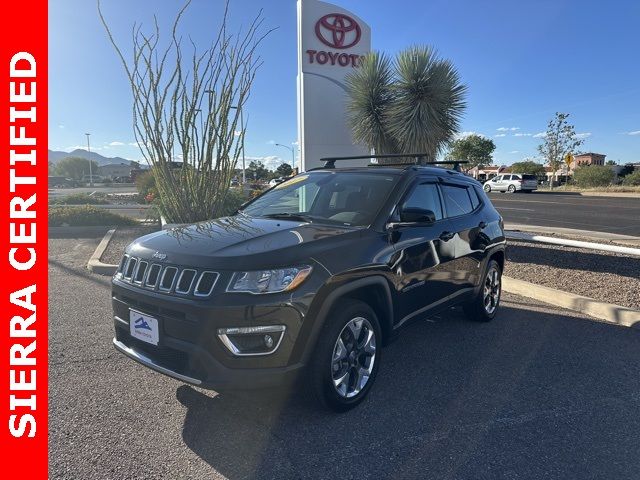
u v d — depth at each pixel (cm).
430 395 357
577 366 414
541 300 633
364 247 342
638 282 648
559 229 1355
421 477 263
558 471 269
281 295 288
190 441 293
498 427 314
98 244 996
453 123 1164
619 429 314
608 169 4359
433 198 445
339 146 1166
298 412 328
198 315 282
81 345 444
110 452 280
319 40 1120
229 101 976
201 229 367
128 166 15012
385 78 1145
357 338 335
